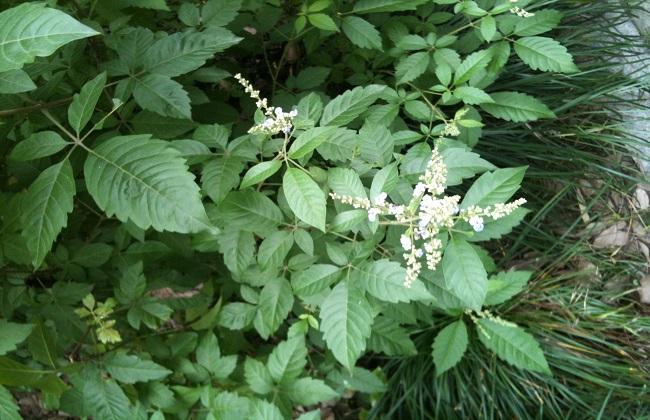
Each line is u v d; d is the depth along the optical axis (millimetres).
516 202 368
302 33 552
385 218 429
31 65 426
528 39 505
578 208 671
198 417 565
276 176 495
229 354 608
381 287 398
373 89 410
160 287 558
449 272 368
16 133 449
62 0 461
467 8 489
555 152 649
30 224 334
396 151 540
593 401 613
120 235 519
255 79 681
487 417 628
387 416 644
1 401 377
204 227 334
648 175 664
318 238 458
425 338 666
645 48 664
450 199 357
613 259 655
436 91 540
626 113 666
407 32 545
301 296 422
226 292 595
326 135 359
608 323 629
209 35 426
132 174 338
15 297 485
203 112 565
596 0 660
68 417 700
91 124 461
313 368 637
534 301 650
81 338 512
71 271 504
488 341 571
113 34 448
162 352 560
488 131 639
